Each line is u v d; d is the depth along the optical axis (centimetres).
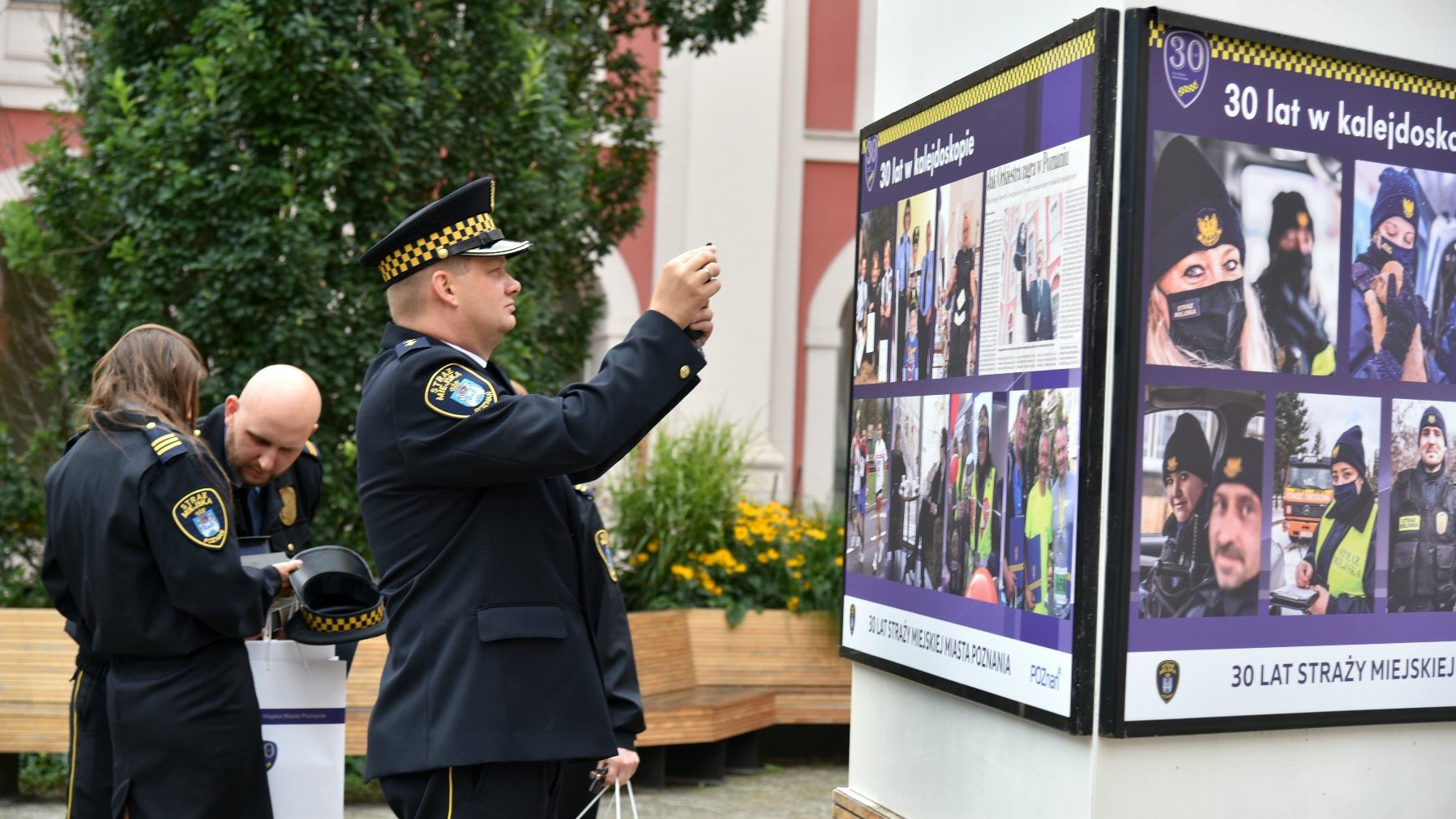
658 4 842
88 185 609
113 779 295
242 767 287
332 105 568
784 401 1180
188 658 284
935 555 282
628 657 311
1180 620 232
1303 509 243
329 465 585
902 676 294
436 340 240
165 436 284
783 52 1177
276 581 294
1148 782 235
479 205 243
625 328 1127
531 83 632
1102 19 231
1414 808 255
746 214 1158
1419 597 253
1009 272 257
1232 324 236
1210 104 234
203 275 565
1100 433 230
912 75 306
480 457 221
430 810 223
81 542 285
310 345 568
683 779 588
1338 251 246
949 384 279
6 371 932
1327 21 245
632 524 643
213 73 561
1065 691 235
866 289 320
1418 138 253
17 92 970
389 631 236
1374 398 249
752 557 650
